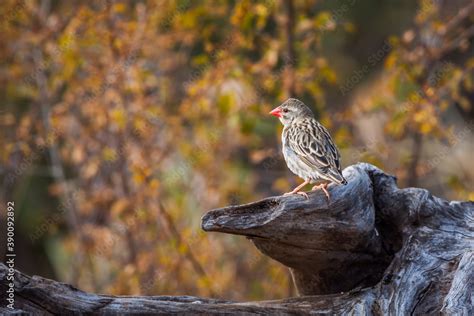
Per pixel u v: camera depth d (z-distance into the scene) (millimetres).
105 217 18281
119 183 17172
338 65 22828
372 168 10391
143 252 16938
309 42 16000
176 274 16484
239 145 17469
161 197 17219
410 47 17562
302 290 10453
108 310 9070
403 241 10125
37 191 21844
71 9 17500
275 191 18625
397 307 9211
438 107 16109
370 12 24016
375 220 10312
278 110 12570
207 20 18047
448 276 9453
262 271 17188
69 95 17109
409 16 23844
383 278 9594
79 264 17922
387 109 16422
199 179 17281
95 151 17156
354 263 10031
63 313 9008
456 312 8797
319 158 10594
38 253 22312
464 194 16281
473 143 19594
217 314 9234
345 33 21484
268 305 9422
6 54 17734
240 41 15992
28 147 17812
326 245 9656
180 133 16781
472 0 17734
